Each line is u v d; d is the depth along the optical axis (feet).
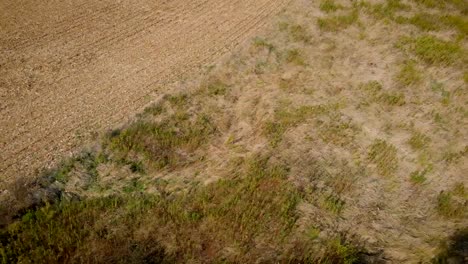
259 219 27.63
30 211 26.17
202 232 26.32
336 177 32.50
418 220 29.48
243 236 26.27
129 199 28.27
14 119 34.37
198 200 28.53
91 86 40.16
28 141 32.12
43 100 37.32
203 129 36.29
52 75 41.19
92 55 45.44
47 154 31.09
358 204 30.42
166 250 25.03
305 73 45.83
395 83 44.93
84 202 27.45
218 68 45.01
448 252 25.76
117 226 26.18
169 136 34.53
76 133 33.65
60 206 26.91
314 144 35.96
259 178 31.04
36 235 24.32
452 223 29.19
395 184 32.60
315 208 29.43
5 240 24.20
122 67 43.88
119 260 24.07
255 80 44.04
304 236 27.04
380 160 34.71
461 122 40.11
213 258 24.81
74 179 29.45
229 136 35.96
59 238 24.64
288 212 28.58
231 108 39.52
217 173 31.68
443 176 33.63
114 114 36.45
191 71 44.29
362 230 28.19
